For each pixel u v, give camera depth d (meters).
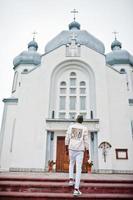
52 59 21.58
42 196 6.03
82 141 6.63
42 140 18.14
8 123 21.30
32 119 19.42
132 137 19.11
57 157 17.97
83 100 20.50
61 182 6.94
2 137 20.59
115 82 20.84
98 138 18.17
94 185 6.55
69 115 19.75
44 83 20.44
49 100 19.80
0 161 19.61
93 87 20.59
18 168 17.31
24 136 18.61
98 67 21.12
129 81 25.53
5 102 22.41
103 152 17.48
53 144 18.34
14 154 17.83
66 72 21.59
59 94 20.62
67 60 21.44
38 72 21.50
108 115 19.02
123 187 6.48
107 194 6.25
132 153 17.86
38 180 7.07
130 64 26.97
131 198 6.00
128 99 21.30
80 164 6.31
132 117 20.52
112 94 20.31
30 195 6.07
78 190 5.96
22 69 26.95
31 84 20.97
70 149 6.54
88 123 18.67
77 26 30.16
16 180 7.11
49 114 19.38
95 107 19.62
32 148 18.19
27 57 27.56
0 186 6.53
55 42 28.03
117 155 17.77
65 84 21.16
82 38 26.92
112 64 26.81
